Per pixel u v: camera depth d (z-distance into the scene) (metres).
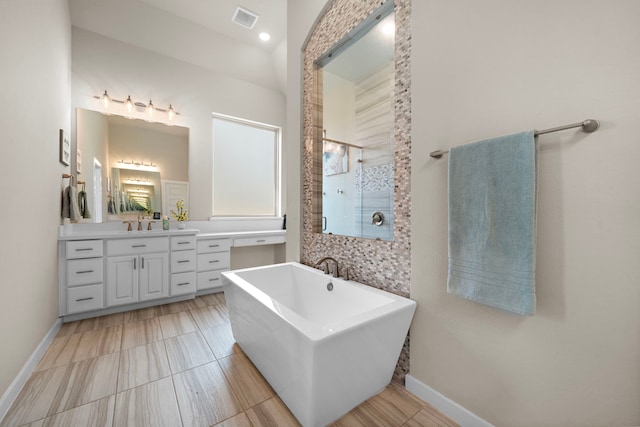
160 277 2.83
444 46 1.37
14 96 1.47
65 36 2.48
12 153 1.44
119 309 2.67
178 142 3.36
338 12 2.09
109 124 2.93
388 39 1.90
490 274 1.13
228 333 2.24
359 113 2.17
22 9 1.57
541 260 1.05
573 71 0.97
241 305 1.77
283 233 3.88
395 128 1.68
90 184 2.80
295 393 1.28
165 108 3.28
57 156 2.27
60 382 1.56
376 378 1.44
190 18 3.19
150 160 3.17
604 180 0.91
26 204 1.63
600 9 0.91
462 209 1.23
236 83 3.84
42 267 1.91
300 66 2.50
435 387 1.41
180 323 2.43
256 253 4.22
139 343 2.05
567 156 0.99
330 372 1.17
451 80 1.34
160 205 3.22
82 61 2.80
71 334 2.17
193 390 1.51
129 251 2.66
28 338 1.65
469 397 1.27
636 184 0.85
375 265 1.80
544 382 1.05
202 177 3.54
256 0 2.99
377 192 2.02
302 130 2.52
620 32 0.88
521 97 1.10
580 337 0.97
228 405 1.40
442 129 1.38
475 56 1.25
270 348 1.46
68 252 2.35
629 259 0.87
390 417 1.33
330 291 1.96
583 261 0.96
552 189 1.03
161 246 2.84
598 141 0.92
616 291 0.89
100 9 2.81
